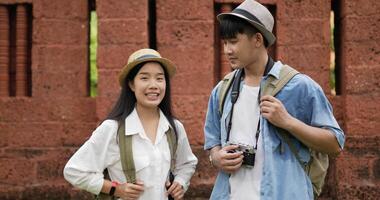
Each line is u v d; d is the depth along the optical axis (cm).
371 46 741
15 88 802
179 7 757
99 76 755
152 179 443
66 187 757
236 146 431
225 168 429
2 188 764
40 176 771
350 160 732
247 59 430
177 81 755
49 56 781
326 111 429
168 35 757
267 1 771
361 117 739
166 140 462
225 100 453
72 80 784
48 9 780
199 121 755
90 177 443
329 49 760
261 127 426
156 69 457
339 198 721
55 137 780
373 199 718
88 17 795
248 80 446
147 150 448
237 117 439
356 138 735
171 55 757
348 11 745
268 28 431
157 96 457
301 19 762
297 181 418
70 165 444
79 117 784
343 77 761
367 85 740
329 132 420
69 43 784
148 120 464
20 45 791
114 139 448
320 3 761
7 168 773
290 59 761
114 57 753
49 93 782
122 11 753
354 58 743
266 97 417
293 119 414
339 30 793
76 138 781
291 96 426
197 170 750
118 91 752
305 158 429
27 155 774
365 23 743
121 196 441
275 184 413
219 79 791
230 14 424
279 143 425
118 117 453
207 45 757
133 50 752
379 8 741
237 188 431
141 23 752
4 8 791
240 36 425
